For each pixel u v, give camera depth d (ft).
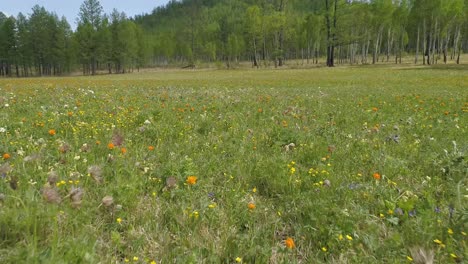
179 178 12.14
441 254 8.15
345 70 151.12
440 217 9.71
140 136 18.30
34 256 6.61
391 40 274.57
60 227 8.21
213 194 11.08
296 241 9.08
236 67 275.18
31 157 11.83
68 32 307.37
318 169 13.73
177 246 8.50
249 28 259.39
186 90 53.47
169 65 387.55
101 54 289.12
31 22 288.92
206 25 437.99
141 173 12.44
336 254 8.48
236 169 13.85
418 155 16.07
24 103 29.86
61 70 313.12
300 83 80.33
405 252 8.27
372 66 189.57
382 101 38.06
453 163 13.96
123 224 9.36
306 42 275.59
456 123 23.80
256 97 41.06
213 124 22.52
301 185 12.34
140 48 318.24
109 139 16.74
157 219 9.78
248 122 23.82
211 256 7.97
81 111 23.86
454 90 54.44
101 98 36.60
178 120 22.99
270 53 300.40
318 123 23.80
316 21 255.70
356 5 211.41
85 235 8.07
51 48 291.17
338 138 19.31
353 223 9.48
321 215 9.69
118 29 298.56
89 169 10.19
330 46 219.82
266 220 10.11
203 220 9.67
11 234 7.65
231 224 9.68
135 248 8.29
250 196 11.69
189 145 16.97
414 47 323.98
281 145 17.92
